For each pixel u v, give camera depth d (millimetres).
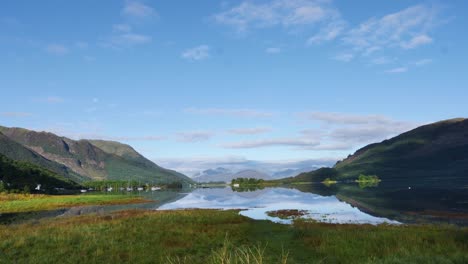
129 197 123938
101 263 19078
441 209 52031
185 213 49031
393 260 15492
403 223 38875
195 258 19859
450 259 15445
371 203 69188
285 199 98938
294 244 25312
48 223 40656
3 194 128750
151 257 20250
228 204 86000
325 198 93375
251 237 29312
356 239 24469
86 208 79188
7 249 22453
